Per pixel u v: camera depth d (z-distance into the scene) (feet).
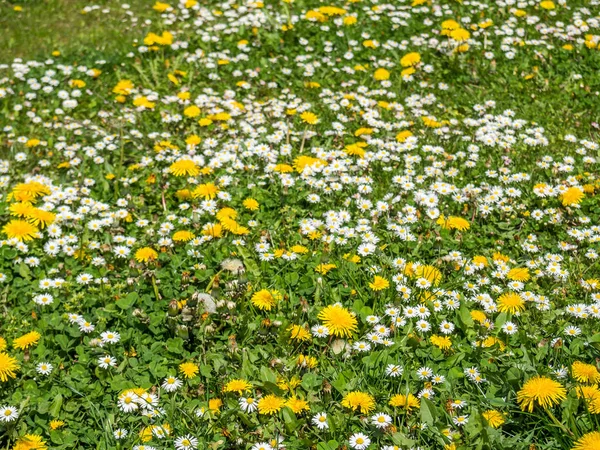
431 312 5.98
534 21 9.61
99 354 5.82
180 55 8.70
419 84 8.29
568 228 6.66
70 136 7.56
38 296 6.06
